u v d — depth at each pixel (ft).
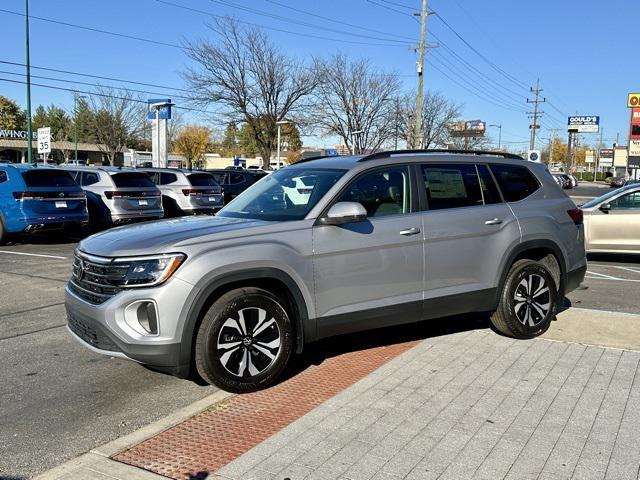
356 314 16.24
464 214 18.06
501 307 18.85
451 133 189.26
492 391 14.67
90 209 50.03
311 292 15.52
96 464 11.23
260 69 126.21
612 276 32.96
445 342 19.02
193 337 14.25
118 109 193.98
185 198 58.23
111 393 15.24
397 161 17.56
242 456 11.50
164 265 13.88
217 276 14.20
